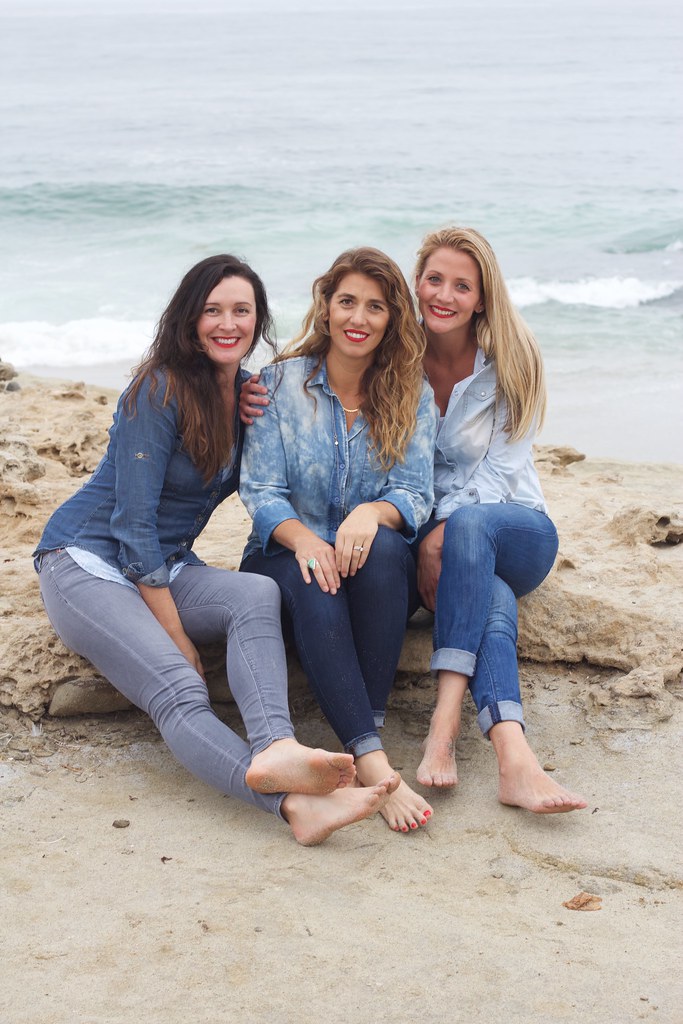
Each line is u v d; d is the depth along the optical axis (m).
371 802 2.91
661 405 9.61
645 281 14.85
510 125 34.88
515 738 3.15
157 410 3.24
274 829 3.06
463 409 3.71
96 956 2.50
